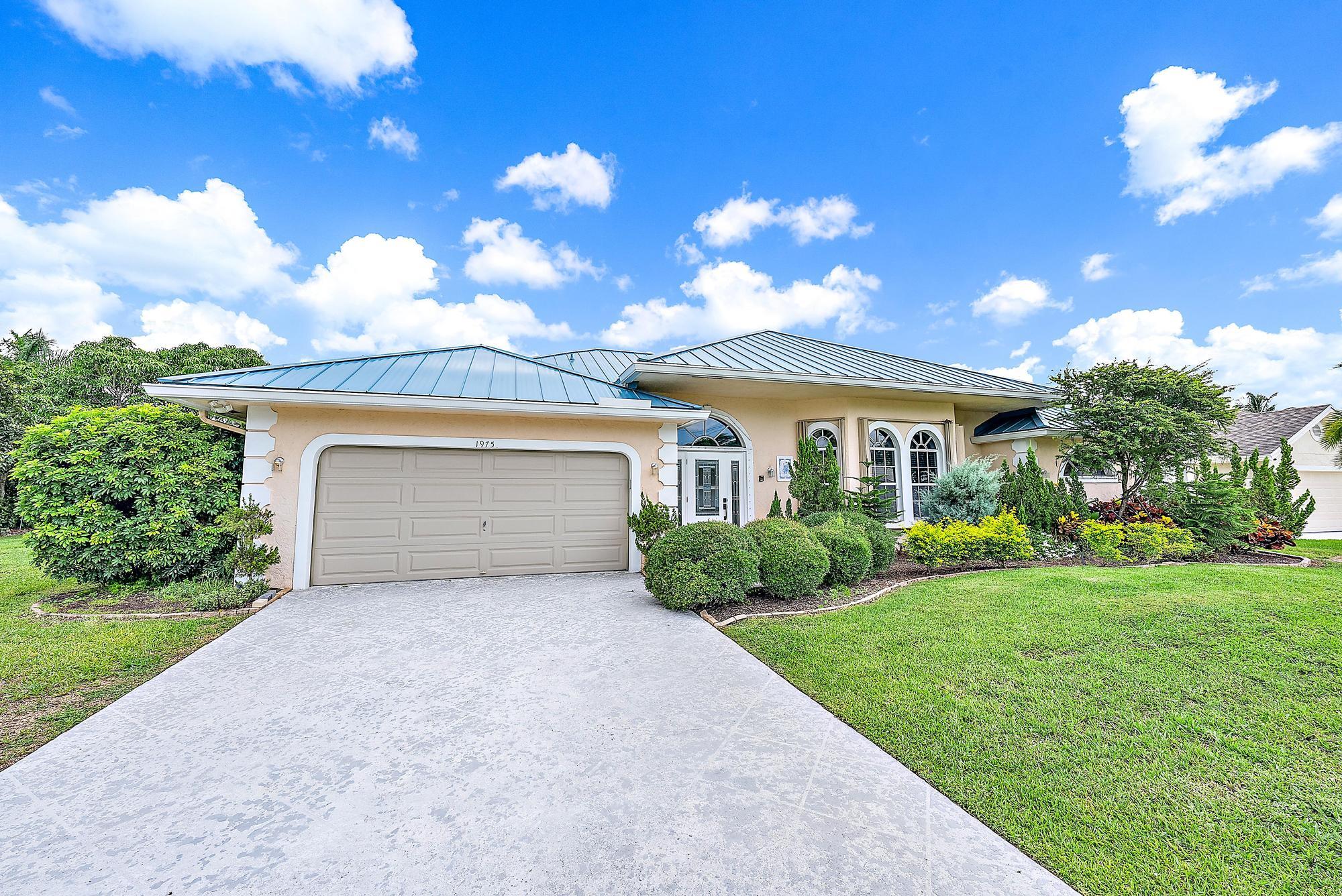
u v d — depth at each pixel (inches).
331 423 345.4
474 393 370.3
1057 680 185.6
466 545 369.4
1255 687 173.9
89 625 256.2
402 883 93.6
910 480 526.9
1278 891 92.6
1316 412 825.5
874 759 138.3
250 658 214.4
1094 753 139.6
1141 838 106.7
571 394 394.9
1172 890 93.1
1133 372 511.8
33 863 98.0
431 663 209.8
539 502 386.0
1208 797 120.6
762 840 105.7
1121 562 407.8
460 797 120.6
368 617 273.1
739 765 135.0
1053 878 95.9
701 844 104.3
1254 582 304.7
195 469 327.3
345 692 181.6
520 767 133.9
